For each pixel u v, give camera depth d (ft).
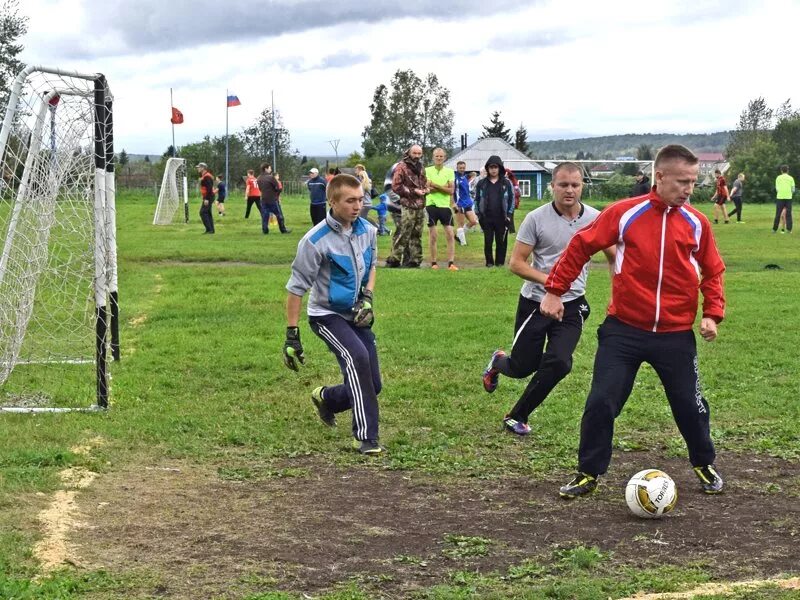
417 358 33.55
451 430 25.11
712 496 19.93
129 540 17.03
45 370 31.30
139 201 174.29
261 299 47.11
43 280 34.50
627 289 19.08
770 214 142.00
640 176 92.27
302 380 30.48
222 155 227.40
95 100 26.23
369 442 22.93
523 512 18.88
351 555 16.42
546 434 24.71
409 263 62.23
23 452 21.88
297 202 180.14
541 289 23.77
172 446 23.43
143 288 51.34
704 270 19.31
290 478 21.16
